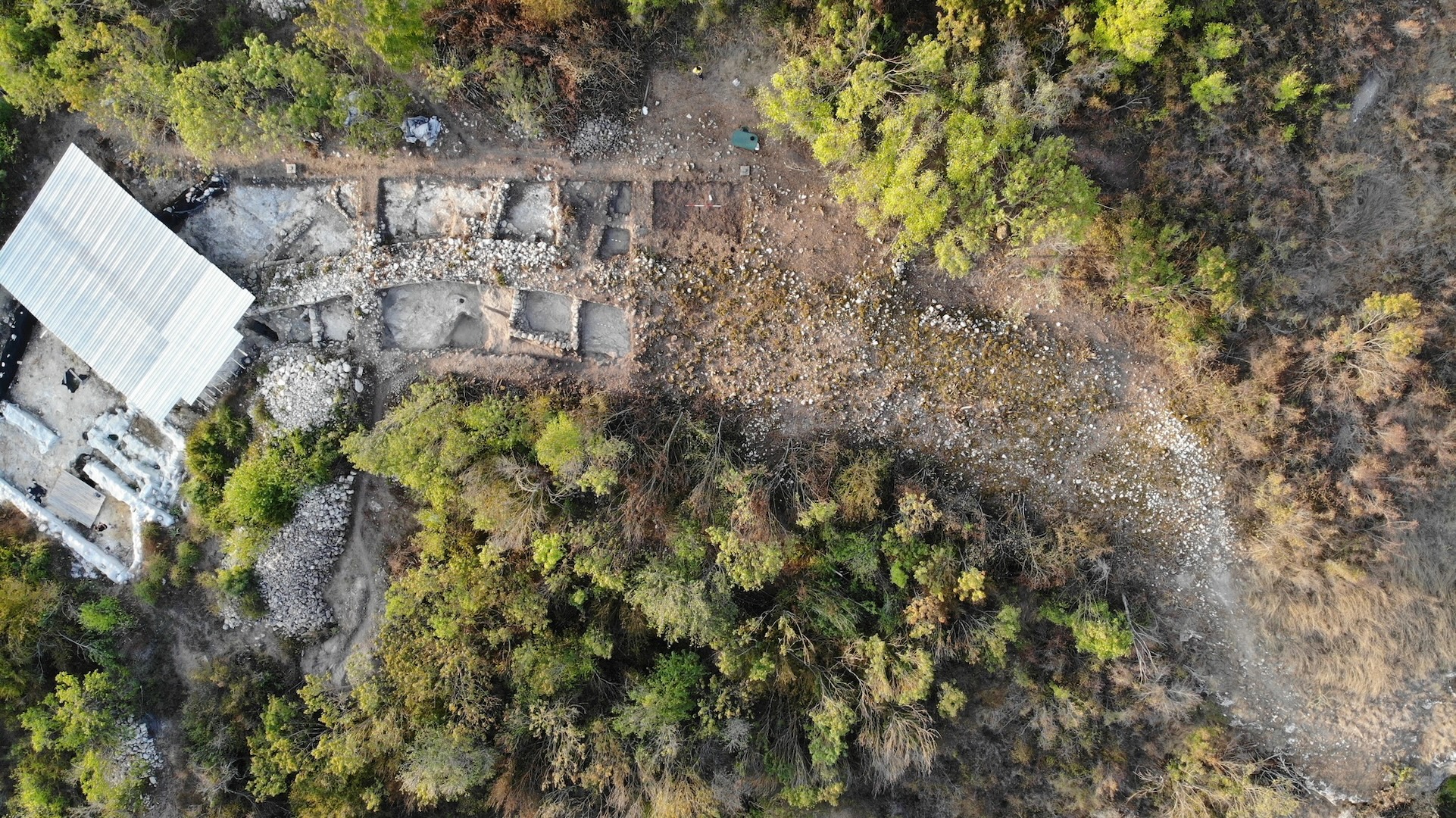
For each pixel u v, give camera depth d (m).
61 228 25.34
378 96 25.23
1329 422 25.31
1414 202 24.38
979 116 23.22
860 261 26.16
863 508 25.50
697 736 25.77
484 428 25.45
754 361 26.53
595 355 27.03
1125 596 26.97
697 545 25.33
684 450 26.47
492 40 24.58
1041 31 22.94
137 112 25.05
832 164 25.41
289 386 26.53
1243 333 25.28
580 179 26.30
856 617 25.78
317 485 26.88
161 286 25.33
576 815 25.39
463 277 26.45
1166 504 26.69
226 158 26.11
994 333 26.23
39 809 26.58
